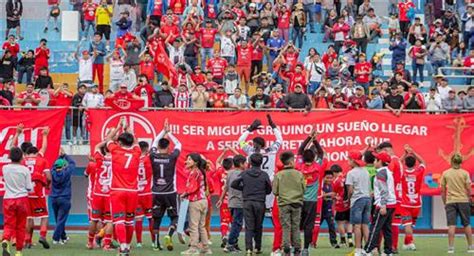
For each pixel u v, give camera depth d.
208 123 53.47
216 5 77.00
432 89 59.47
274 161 43.78
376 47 77.88
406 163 46.34
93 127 52.66
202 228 41.81
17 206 38.97
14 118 52.38
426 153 53.72
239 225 43.56
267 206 44.16
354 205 40.72
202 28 71.75
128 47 66.38
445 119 53.91
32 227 44.47
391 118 53.75
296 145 53.44
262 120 53.56
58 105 57.69
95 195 43.66
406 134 53.72
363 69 65.88
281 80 65.94
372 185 41.44
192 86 62.19
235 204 43.28
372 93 60.59
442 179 45.25
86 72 66.75
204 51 70.94
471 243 44.97
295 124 53.47
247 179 41.09
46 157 52.34
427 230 56.50
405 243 46.25
